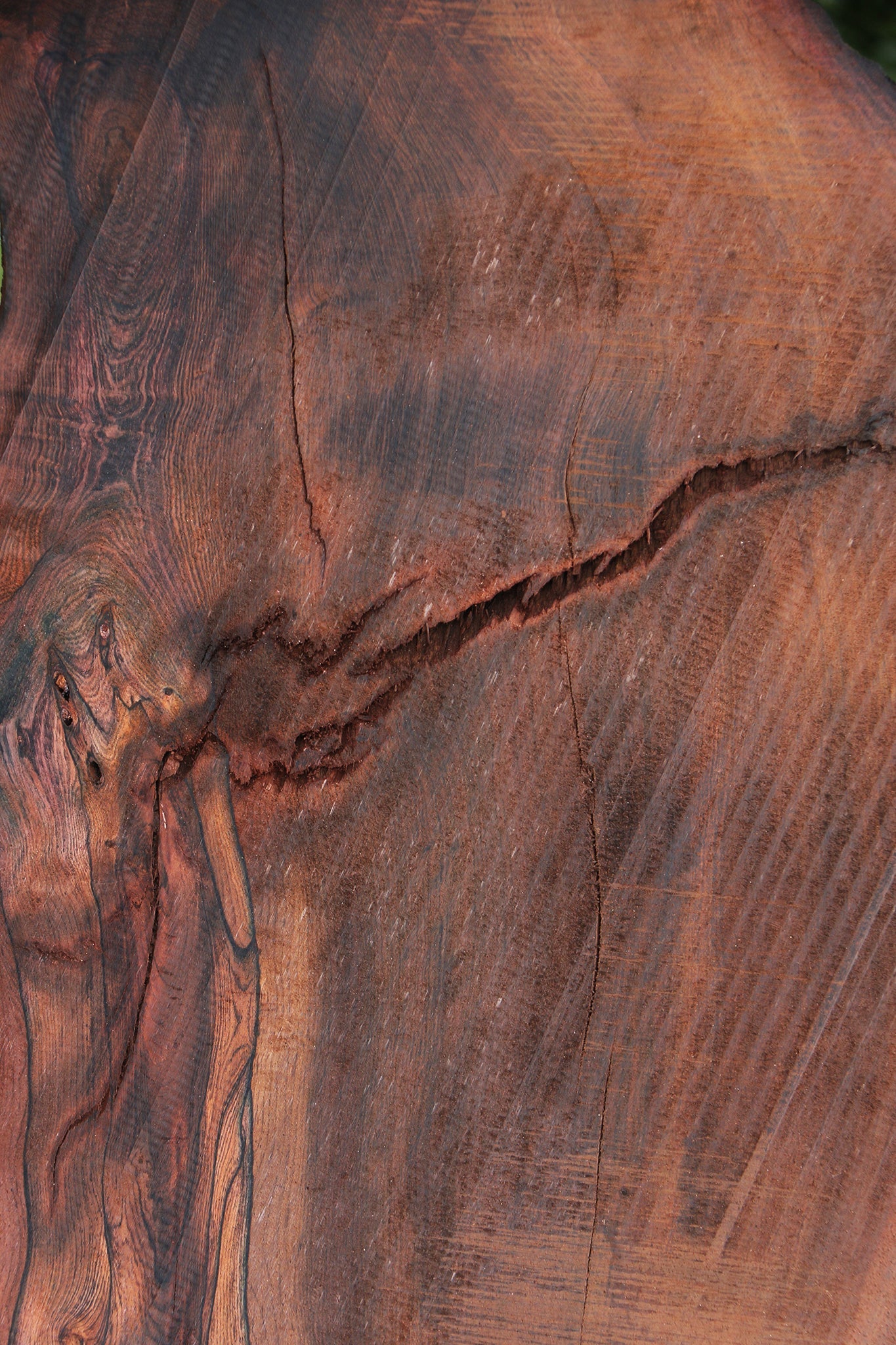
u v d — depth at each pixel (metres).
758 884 1.62
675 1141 1.64
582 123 1.56
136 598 1.61
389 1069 1.64
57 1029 1.65
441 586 1.60
